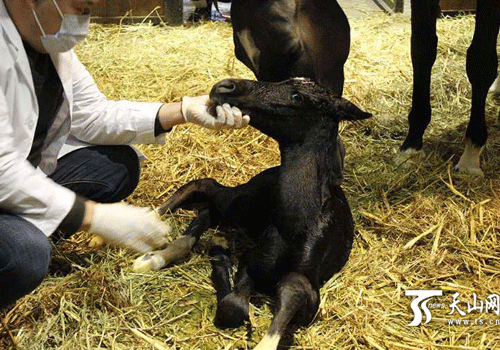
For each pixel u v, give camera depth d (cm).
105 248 311
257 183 316
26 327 272
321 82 316
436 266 315
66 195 233
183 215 342
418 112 397
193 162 388
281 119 289
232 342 271
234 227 335
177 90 472
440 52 539
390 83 489
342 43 317
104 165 306
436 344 272
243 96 285
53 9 228
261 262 289
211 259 303
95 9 594
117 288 291
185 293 296
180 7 602
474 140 384
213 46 550
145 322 280
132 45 551
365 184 373
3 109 227
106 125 295
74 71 287
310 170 293
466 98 471
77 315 276
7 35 228
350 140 421
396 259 318
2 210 244
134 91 473
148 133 296
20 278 245
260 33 294
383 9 670
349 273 307
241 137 415
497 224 340
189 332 278
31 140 242
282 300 264
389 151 412
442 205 355
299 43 296
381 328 280
